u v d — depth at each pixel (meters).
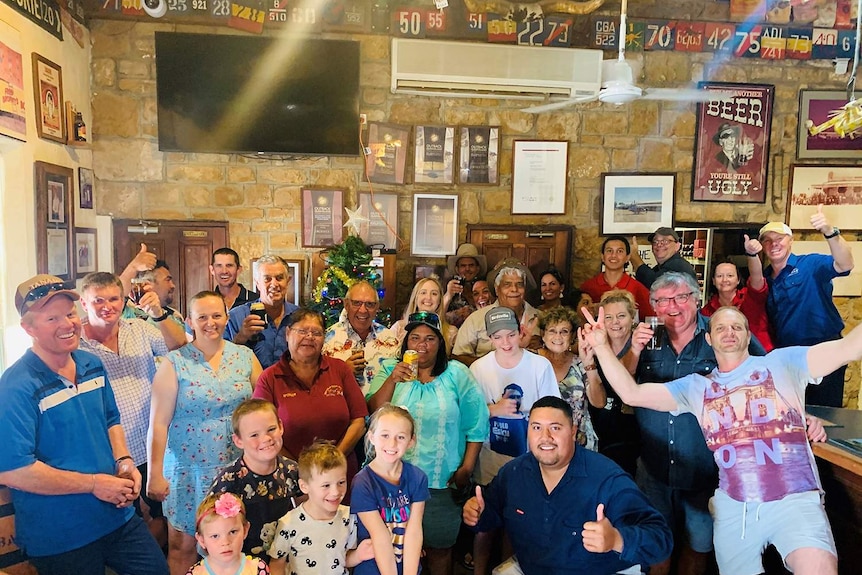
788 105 4.60
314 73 4.19
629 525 1.98
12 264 3.06
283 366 2.42
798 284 3.71
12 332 3.03
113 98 4.08
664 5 4.44
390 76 4.31
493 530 2.38
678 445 2.48
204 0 4.04
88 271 3.94
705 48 4.47
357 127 4.27
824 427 2.62
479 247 4.47
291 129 4.20
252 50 4.12
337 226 4.36
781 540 2.07
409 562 2.03
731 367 2.29
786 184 4.66
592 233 4.59
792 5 4.48
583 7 4.10
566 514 2.09
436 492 2.43
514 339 2.61
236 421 2.00
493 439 2.63
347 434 2.38
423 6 4.23
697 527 2.52
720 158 4.58
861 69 4.56
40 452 1.89
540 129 4.48
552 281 4.01
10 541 1.93
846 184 4.64
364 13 4.20
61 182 3.52
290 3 4.12
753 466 2.15
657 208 4.59
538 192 4.51
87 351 2.21
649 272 4.01
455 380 2.52
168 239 4.21
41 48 3.35
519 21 4.27
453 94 4.31
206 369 2.37
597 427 2.90
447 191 4.46
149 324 2.78
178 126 4.10
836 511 2.41
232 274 3.53
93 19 4.01
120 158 4.12
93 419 2.02
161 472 2.30
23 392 1.84
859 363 4.74
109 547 2.08
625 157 4.55
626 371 2.39
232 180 4.26
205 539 1.80
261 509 2.02
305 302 4.33
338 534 1.99
